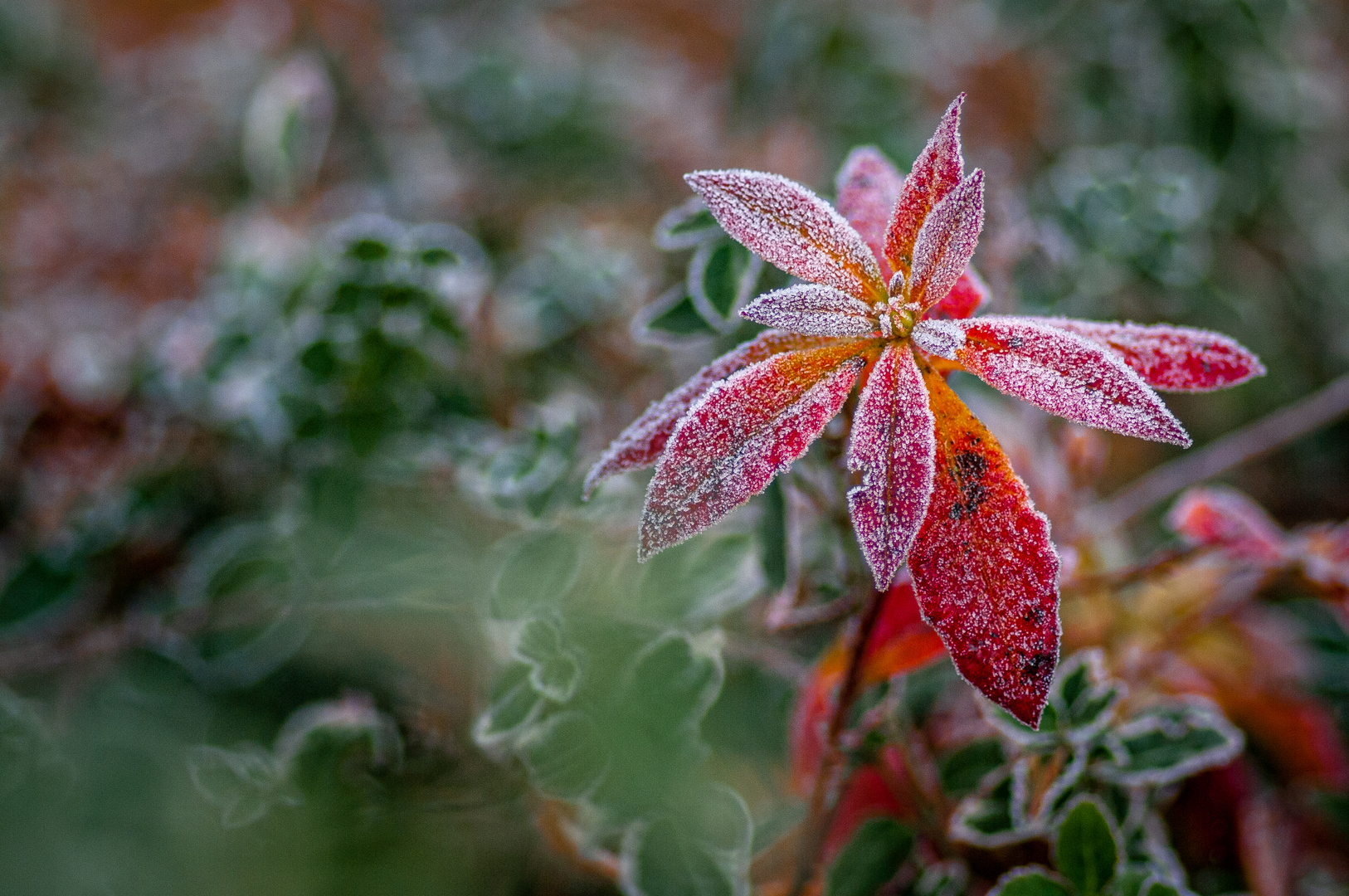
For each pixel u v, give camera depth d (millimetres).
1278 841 346
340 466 348
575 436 333
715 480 248
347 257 344
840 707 282
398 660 353
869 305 255
